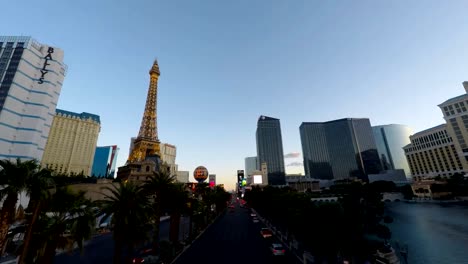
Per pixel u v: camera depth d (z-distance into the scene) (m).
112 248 43.31
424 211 96.81
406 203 138.62
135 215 25.22
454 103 169.50
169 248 34.69
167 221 84.38
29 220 20.41
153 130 167.38
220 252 38.69
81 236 21.17
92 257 37.31
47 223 20.52
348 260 27.16
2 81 95.75
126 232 25.41
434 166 189.88
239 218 92.25
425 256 39.72
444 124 182.88
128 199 25.27
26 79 101.88
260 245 43.44
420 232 58.53
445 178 155.12
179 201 40.00
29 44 104.94
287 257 34.78
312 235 27.53
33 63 105.94
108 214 24.50
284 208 45.53
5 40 105.56
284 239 47.28
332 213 26.55
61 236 21.28
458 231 56.62
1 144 90.06
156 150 162.62
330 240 25.47
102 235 57.66
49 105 108.25
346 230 26.02
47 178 21.47
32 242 19.88
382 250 33.19
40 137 102.00
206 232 60.31
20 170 19.41
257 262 32.78
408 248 44.84
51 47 113.94
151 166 134.88
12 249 32.78
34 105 101.75
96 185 66.56
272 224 65.75
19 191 19.31
